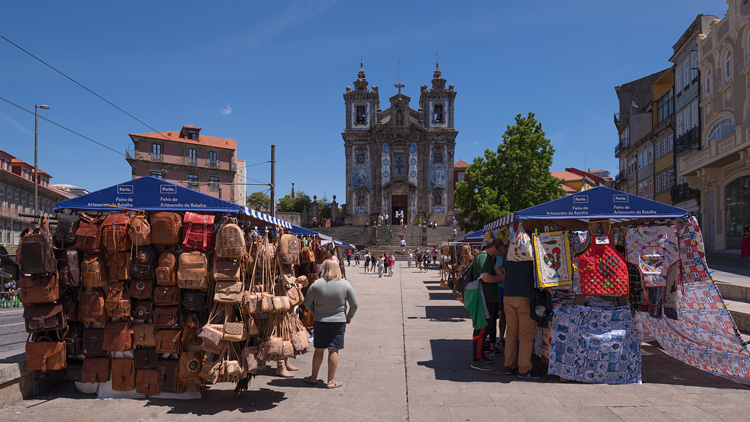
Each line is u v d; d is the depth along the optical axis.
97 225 5.15
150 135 58.16
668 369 6.37
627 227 6.89
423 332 9.32
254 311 4.87
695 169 25.86
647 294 6.74
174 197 5.33
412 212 58.75
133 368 5.14
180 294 5.09
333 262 5.69
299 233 11.09
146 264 5.04
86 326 5.28
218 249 4.86
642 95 44.84
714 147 23.53
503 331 7.89
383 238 52.25
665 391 5.39
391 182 58.50
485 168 32.31
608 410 4.76
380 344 8.13
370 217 59.09
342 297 5.60
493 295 6.89
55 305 5.04
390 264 29.14
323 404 4.98
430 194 59.00
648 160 38.81
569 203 6.38
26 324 5.00
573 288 6.02
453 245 17.20
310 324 8.80
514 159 31.42
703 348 6.20
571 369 5.81
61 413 4.68
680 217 6.31
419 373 6.23
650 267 6.64
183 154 59.44
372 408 4.86
